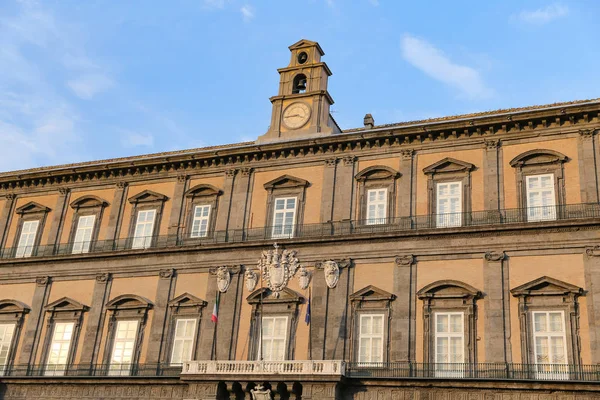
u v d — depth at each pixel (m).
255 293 41.91
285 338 40.44
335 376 36.59
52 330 45.84
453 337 37.44
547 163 39.44
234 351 41.19
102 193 49.66
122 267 45.84
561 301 36.16
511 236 38.06
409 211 41.19
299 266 41.78
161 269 44.81
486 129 41.22
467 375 36.34
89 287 46.19
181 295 43.47
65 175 50.72
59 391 43.25
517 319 36.56
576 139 39.38
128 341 43.69
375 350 38.56
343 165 43.91
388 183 42.41
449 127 41.53
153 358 42.50
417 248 39.66
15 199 52.06
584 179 38.31
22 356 45.59
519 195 39.31
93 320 45.00
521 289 36.75
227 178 46.38
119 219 48.16
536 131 40.25
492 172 40.28
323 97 47.16
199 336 42.19
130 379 41.53
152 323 43.59
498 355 36.12
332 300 40.34
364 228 41.75
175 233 46.03
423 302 38.59
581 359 34.78
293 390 37.50
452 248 38.97
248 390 38.41
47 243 49.31
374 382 37.09
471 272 38.22
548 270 36.84
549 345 35.59
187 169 47.91
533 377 35.25
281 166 45.47
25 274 48.16
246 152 45.94
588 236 36.66
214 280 43.22
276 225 43.88
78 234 48.88
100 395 42.22
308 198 43.88
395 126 45.22
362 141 43.62
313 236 41.94
